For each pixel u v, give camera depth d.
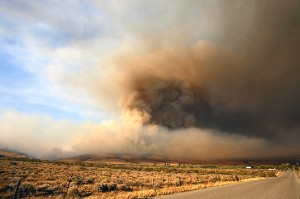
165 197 14.25
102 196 14.45
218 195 15.65
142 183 24.28
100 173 36.12
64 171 33.59
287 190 21.08
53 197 14.74
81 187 19.05
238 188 21.66
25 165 38.50
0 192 15.00
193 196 14.88
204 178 38.25
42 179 22.30
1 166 30.67
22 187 16.11
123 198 13.70
